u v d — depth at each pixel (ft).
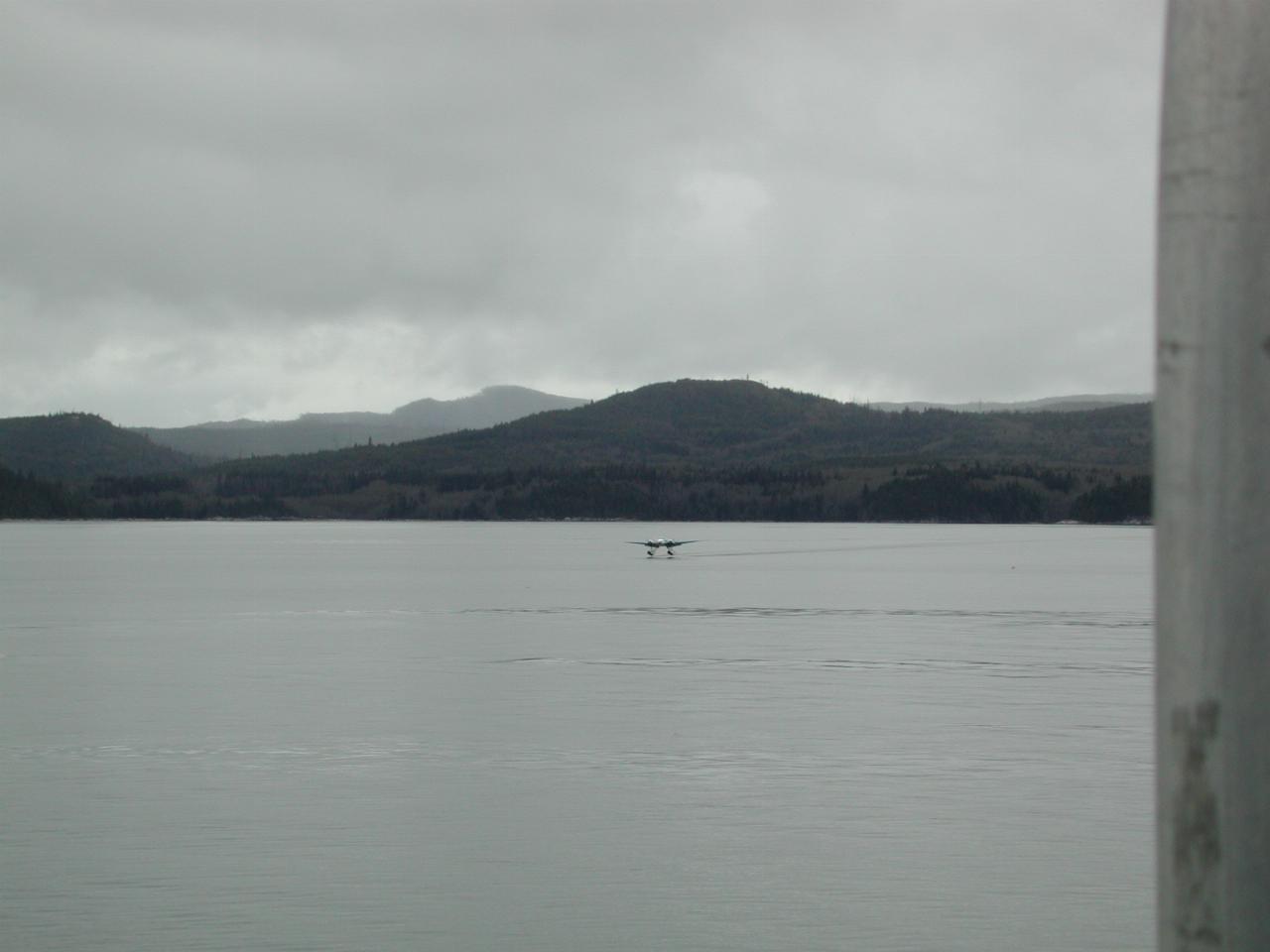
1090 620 282.56
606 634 249.34
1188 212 19.01
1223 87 18.89
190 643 231.91
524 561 632.38
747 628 262.67
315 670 186.91
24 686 168.55
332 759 117.50
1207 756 18.48
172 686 168.66
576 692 162.20
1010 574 498.69
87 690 164.55
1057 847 87.51
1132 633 250.37
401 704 151.64
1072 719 139.74
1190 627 18.65
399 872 81.82
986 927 72.13
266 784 106.42
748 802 100.17
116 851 86.43
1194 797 18.53
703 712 145.07
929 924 72.54
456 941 69.67
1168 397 19.02
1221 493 18.62
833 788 104.83
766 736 129.18
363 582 449.48
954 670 185.88
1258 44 18.81
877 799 100.94
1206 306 18.83
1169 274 19.12
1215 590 18.56
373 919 72.95
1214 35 18.92
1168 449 18.98
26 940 69.67
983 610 312.91
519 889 78.64
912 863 83.92
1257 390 18.65
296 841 89.10
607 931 71.31
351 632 254.88
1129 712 144.77
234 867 82.89
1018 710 146.30
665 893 77.77
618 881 80.12
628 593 383.65
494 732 131.75
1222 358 18.71
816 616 295.48
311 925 72.13
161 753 120.26
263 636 246.06
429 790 104.12
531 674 181.47
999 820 94.58
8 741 126.62
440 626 268.62
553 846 87.92
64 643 232.12
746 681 173.17
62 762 115.96
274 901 76.18
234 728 134.41
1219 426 18.66
